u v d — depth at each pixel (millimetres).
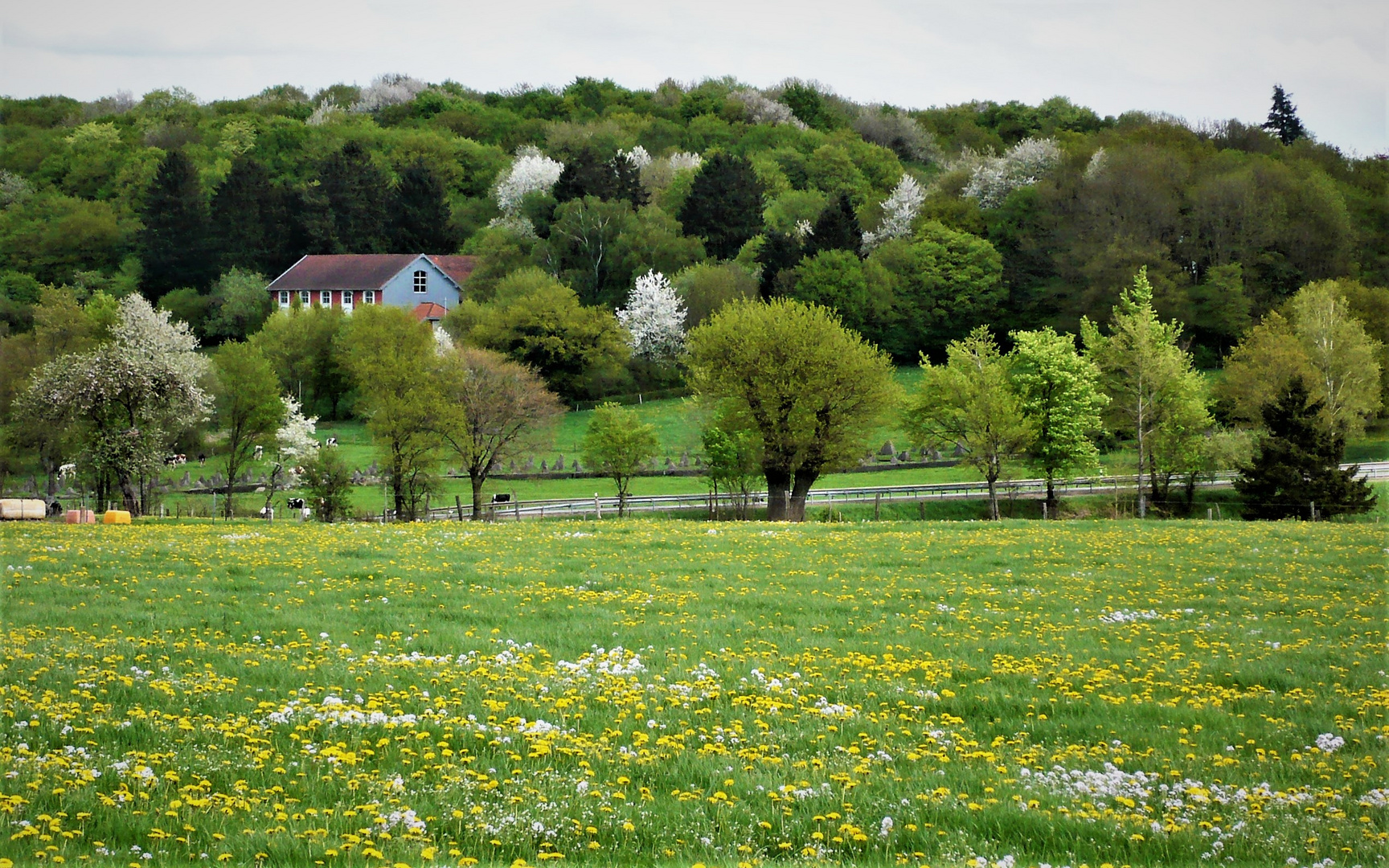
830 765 16172
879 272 139125
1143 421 81438
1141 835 13805
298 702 17828
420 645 23516
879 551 40938
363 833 12758
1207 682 22781
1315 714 20547
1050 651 25188
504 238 157250
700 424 90562
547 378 125375
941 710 20172
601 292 150625
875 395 68688
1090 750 17984
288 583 31234
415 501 78125
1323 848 13773
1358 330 89312
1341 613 30453
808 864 12461
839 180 199375
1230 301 122688
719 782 15234
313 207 179000
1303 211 130125
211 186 184125
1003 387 78750
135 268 161000
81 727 16219
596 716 18141
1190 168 146375
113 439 63938
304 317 131500
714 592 31562
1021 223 155875
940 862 12680
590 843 12820
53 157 194375
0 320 124938
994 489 76688
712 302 136500
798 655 23797
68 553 36406
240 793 13891
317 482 75875
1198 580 35406
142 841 12453
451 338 126250
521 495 89375
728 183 165625
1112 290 125375
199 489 91438
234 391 79125
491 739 16406
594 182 165875
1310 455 71562
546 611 28078
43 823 12578
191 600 28328
